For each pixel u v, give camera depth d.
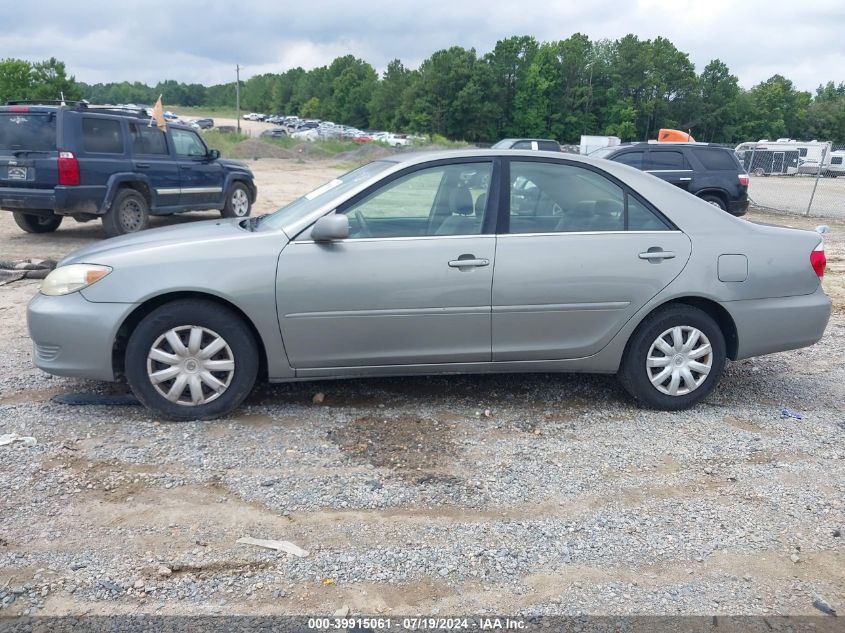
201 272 4.22
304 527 3.29
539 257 4.50
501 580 2.96
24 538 3.13
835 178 40.41
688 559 3.13
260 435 4.23
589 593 2.89
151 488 3.58
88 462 3.82
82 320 4.21
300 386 5.06
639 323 4.71
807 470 4.00
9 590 2.79
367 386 5.12
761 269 4.79
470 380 5.33
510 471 3.89
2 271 8.27
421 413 4.66
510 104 102.12
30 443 4.01
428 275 4.39
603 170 4.73
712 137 103.75
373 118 129.12
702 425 4.62
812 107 106.88
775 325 4.87
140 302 4.21
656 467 4.00
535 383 5.32
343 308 4.35
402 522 3.36
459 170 4.58
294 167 36.91
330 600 2.80
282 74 180.62
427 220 4.52
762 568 3.09
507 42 100.88
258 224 4.89
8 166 10.25
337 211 4.43
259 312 4.27
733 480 3.87
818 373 5.79
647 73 98.81
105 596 2.78
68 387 4.91
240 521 3.32
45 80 86.31
